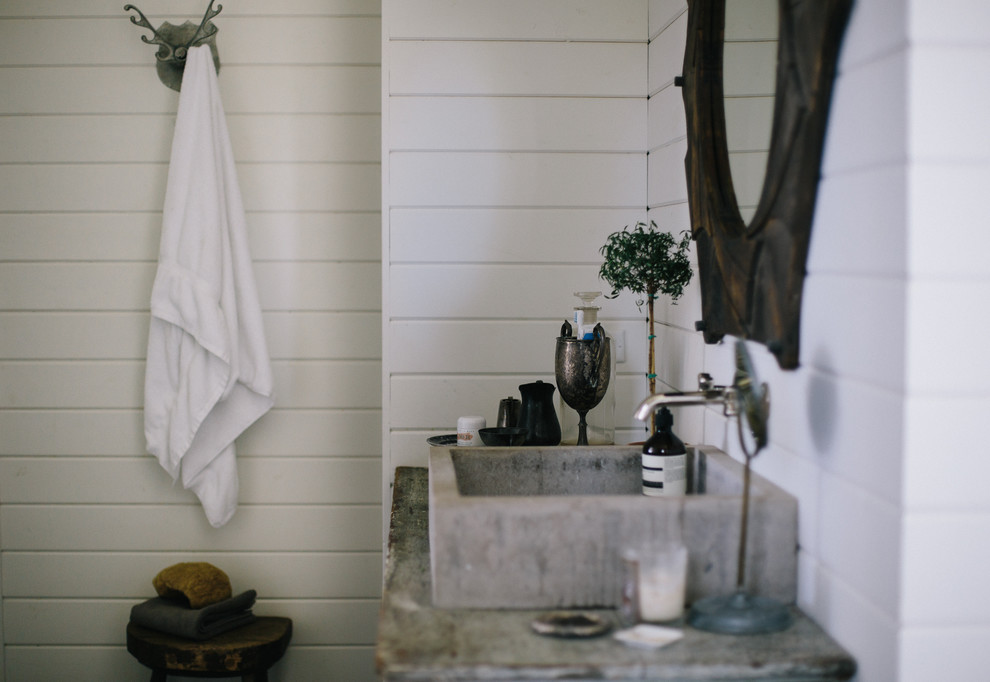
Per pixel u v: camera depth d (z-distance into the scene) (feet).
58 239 8.82
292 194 8.89
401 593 4.33
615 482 5.46
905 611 3.37
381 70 8.30
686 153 6.23
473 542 4.08
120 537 9.00
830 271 3.90
